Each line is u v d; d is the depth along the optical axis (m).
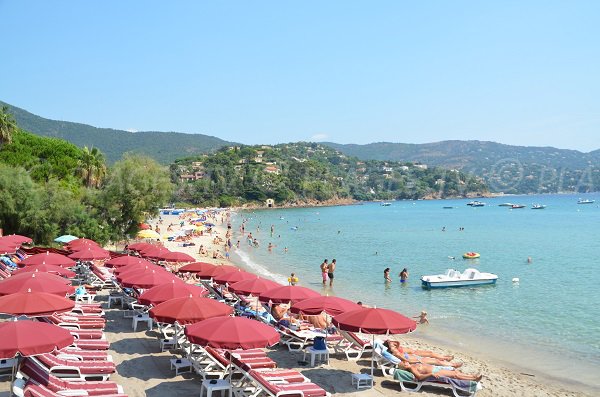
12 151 56.97
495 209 189.12
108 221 47.38
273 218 141.75
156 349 14.92
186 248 56.28
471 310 26.59
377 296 30.91
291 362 15.05
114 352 14.50
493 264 46.50
